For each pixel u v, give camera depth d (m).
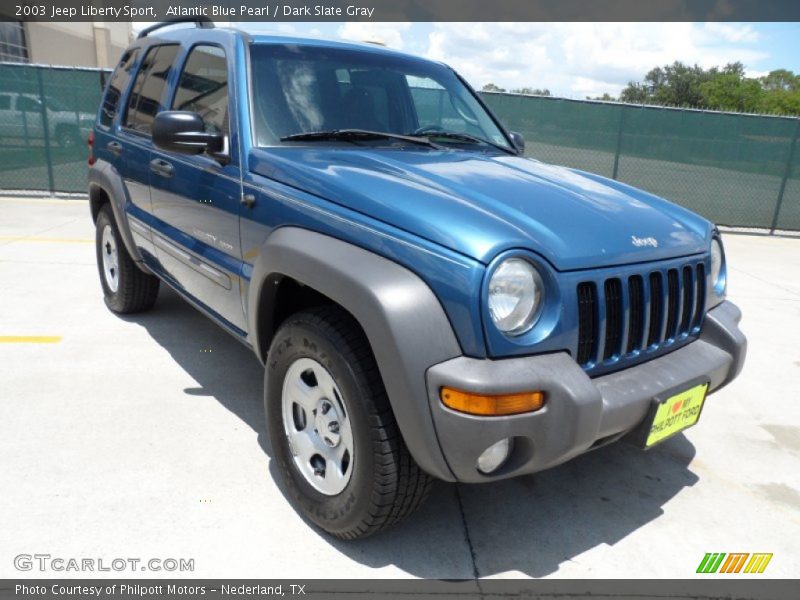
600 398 1.95
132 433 2.97
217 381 3.59
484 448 1.85
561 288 1.98
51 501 2.43
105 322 4.46
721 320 2.63
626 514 2.62
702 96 73.00
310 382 2.38
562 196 2.44
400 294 1.91
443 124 3.57
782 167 10.22
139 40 4.32
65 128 10.08
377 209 2.12
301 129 2.90
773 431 3.46
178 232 3.35
